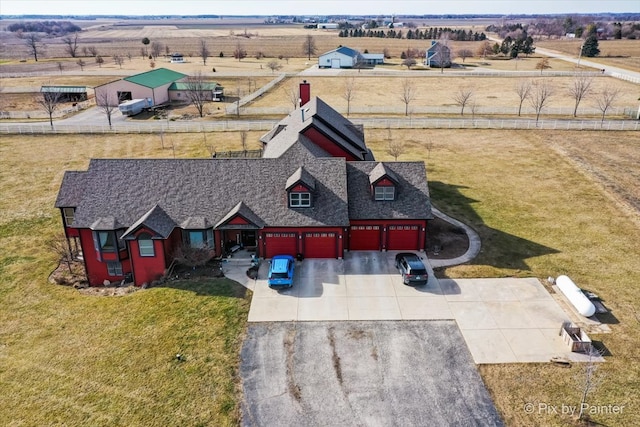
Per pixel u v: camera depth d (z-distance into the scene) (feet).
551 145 204.64
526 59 528.22
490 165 180.75
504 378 75.66
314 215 109.09
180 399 72.13
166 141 218.59
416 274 99.50
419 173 116.88
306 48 593.83
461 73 400.67
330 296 97.86
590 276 104.83
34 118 270.05
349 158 135.23
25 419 68.90
